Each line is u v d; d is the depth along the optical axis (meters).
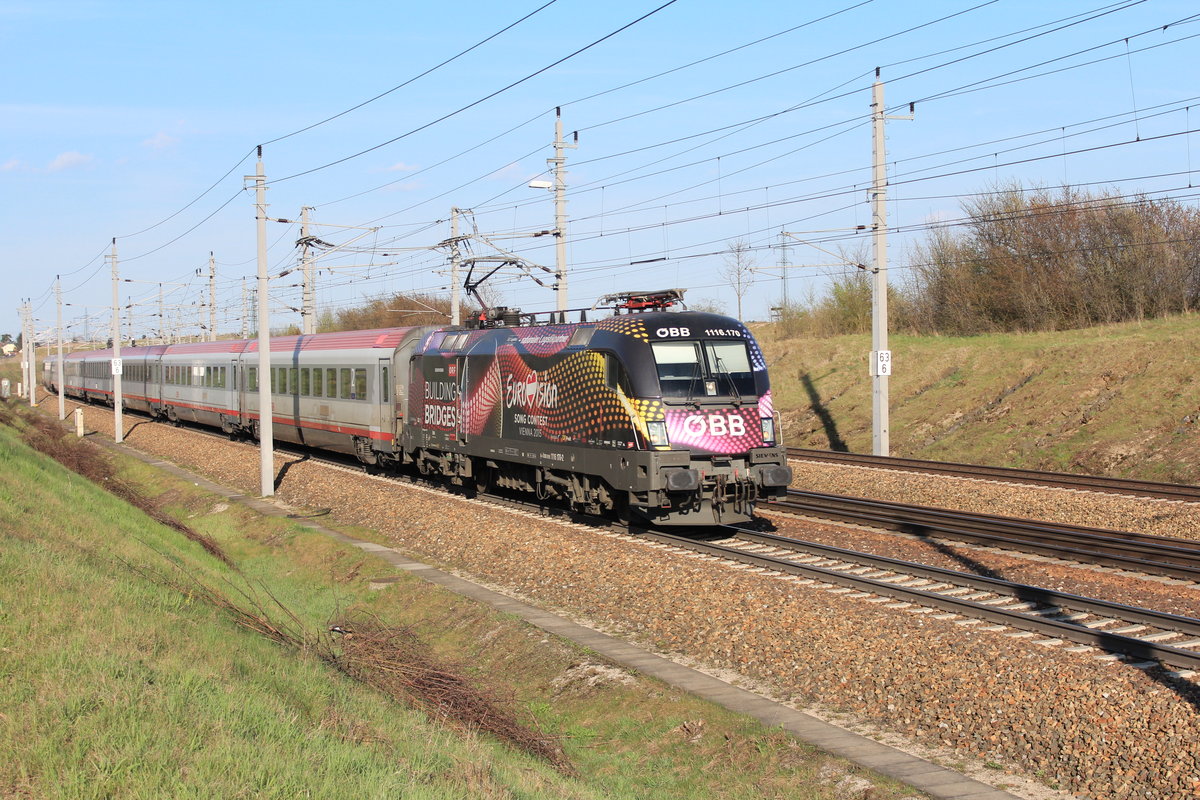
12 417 50.62
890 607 11.23
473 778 6.85
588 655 10.92
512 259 27.73
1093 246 35.44
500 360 20.12
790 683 9.68
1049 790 7.27
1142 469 22.61
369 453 26.98
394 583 15.26
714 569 13.02
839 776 7.61
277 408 32.91
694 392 16.00
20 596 8.49
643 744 8.91
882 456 25.34
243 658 8.47
